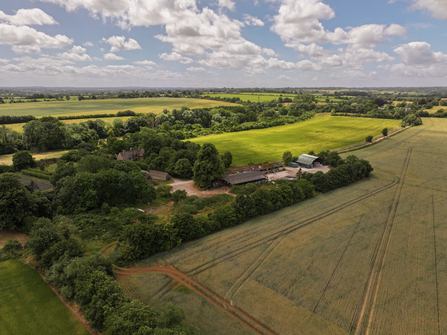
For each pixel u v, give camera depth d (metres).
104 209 65.69
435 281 43.34
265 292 40.81
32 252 48.56
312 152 122.38
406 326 34.78
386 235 57.22
